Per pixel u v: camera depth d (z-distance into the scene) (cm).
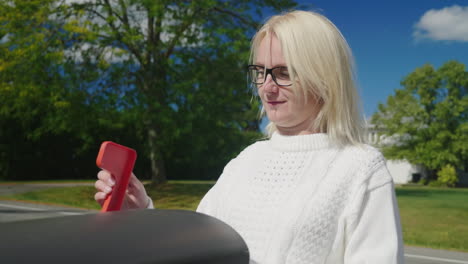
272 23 106
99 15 1716
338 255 97
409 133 3731
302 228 99
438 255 718
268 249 102
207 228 51
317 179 103
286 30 101
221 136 1795
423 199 1838
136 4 1638
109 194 83
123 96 1667
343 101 103
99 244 39
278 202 106
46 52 1638
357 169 100
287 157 112
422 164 3950
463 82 3562
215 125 1761
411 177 4141
